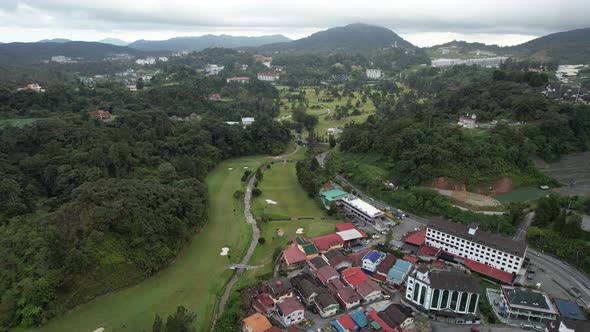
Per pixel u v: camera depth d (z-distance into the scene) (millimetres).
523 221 145500
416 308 103125
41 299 100000
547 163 179875
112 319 101625
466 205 157250
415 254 130000
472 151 175375
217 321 100500
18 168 159750
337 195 176250
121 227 121375
